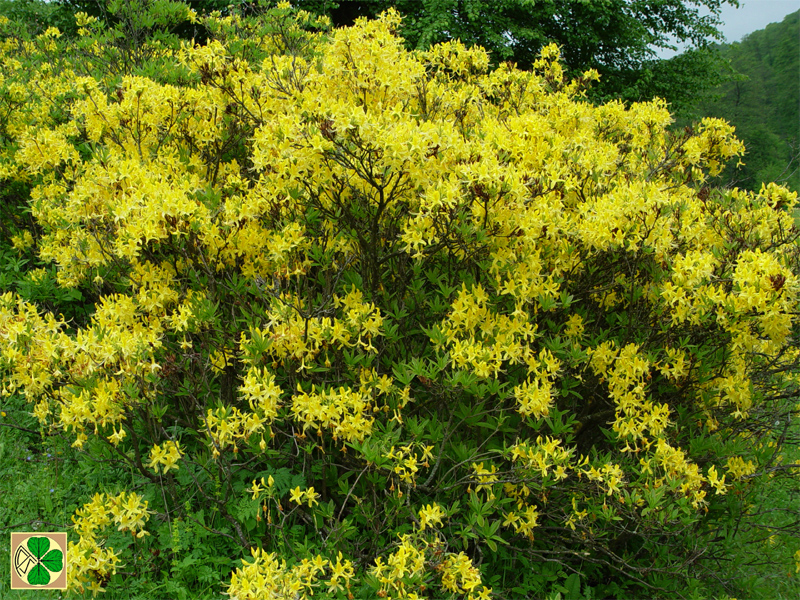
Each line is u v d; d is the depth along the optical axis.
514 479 2.67
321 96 3.16
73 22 9.80
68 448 3.49
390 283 3.55
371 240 3.07
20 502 3.18
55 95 4.74
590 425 3.36
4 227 4.77
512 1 10.97
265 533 2.97
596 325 3.23
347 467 3.08
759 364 3.55
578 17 12.18
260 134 3.09
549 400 2.71
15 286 4.15
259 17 5.56
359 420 2.64
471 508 2.89
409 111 3.50
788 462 4.02
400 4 11.19
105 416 2.64
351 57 3.35
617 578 3.33
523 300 2.81
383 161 2.62
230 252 3.12
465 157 2.76
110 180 3.16
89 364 2.57
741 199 3.58
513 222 2.78
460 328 2.87
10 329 2.62
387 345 3.13
